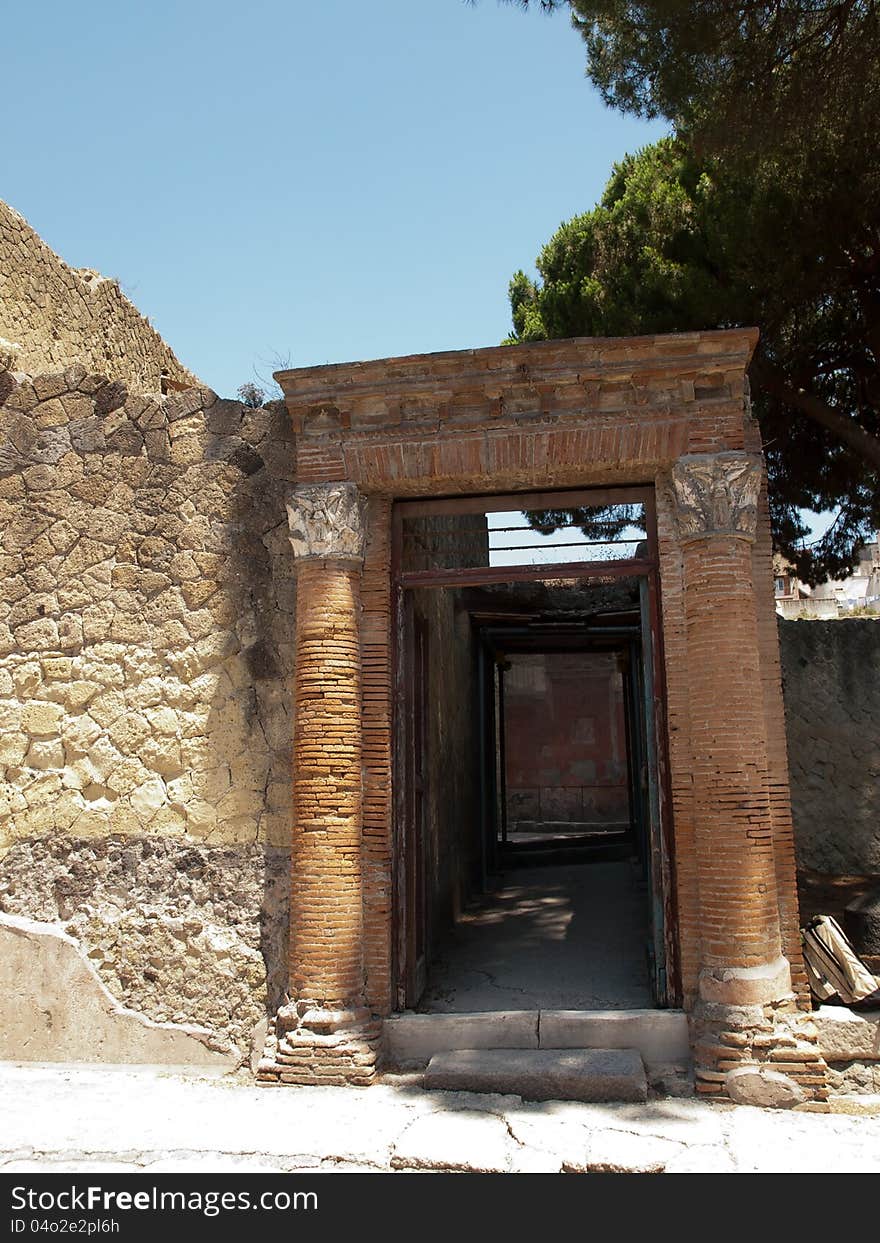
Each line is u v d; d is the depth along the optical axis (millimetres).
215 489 7961
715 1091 6113
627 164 12930
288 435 7898
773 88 8648
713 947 6418
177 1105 6219
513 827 21672
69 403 8359
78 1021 7348
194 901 7422
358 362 7281
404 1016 6984
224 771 7574
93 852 7668
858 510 12625
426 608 8719
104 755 7793
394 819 7383
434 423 7320
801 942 6648
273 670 7637
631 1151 5223
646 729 7523
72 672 7973
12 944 7547
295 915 6965
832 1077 6227
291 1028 6812
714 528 6785
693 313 10492
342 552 7312
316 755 7055
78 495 8203
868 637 11273
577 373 7070
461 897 11461
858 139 9211
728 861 6422
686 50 8680
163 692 7789
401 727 7547
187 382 14852
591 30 9664
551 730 22906
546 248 13016
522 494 7648
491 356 7109
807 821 10977
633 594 12125
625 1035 6641
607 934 9641
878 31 8203
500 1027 6789
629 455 7062
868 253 10242
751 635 6738
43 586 8141
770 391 10938
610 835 16172
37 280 11289
